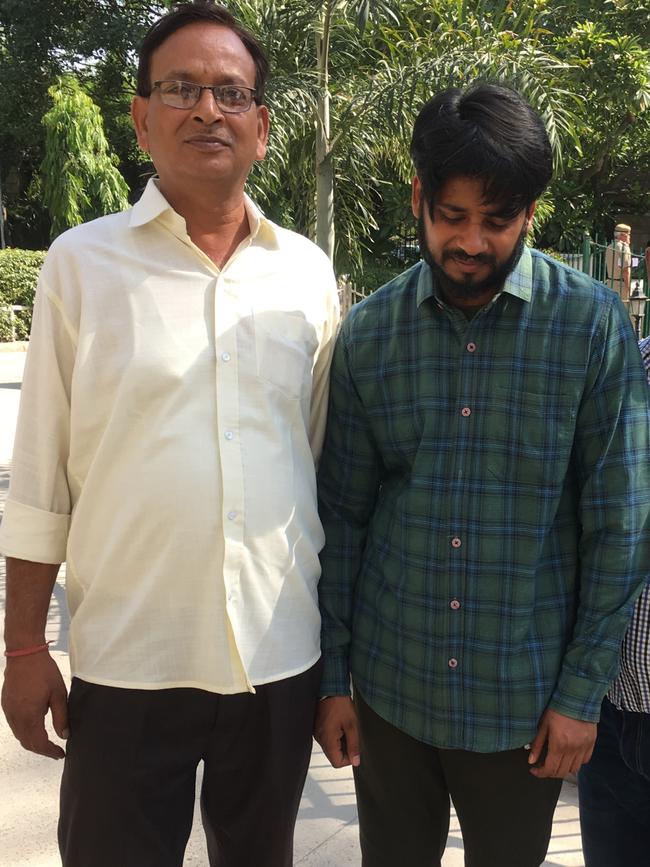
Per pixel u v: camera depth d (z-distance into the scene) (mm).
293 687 1670
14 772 2734
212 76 1579
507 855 1717
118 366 1548
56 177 17641
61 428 1611
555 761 1589
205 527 1549
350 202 6777
